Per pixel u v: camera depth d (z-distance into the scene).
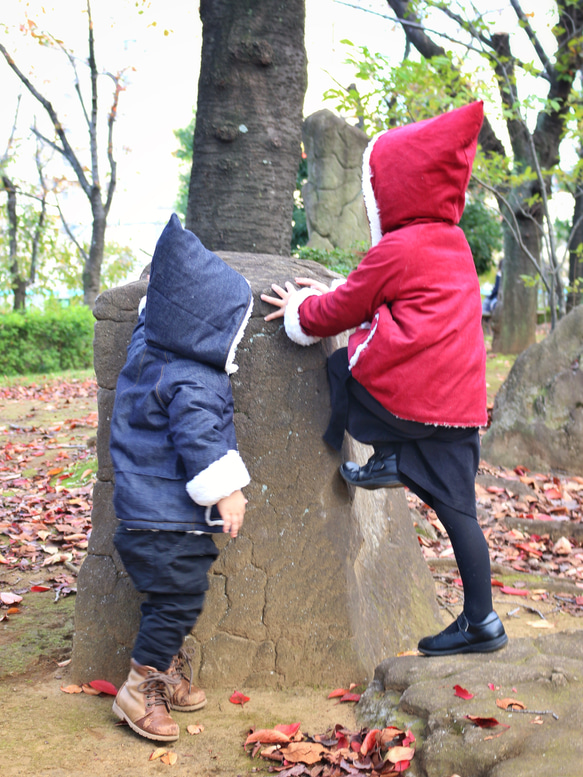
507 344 12.77
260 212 4.69
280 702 2.46
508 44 8.27
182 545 2.08
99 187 16.98
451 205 2.26
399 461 2.34
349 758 2.04
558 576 4.05
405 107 6.36
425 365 2.18
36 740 2.13
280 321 2.54
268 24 4.58
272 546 2.57
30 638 2.96
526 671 2.19
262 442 2.54
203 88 4.68
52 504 5.03
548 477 5.64
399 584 3.15
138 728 2.15
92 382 12.79
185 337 2.13
